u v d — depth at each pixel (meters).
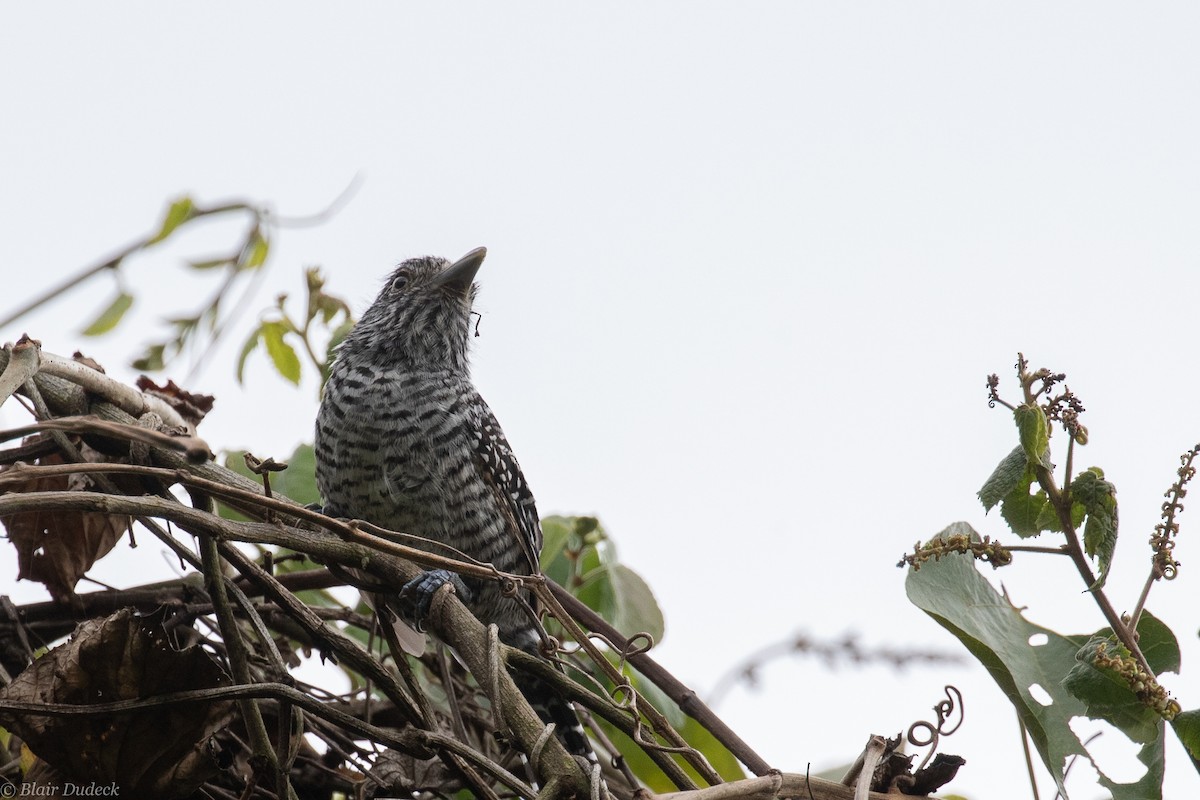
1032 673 6.23
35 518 7.41
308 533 6.45
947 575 6.43
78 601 7.53
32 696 6.09
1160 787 5.76
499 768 6.10
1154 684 5.49
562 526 9.39
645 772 8.83
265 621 7.77
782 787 5.90
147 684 6.22
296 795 7.34
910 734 6.34
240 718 7.30
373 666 6.80
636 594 9.15
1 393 6.05
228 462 8.83
